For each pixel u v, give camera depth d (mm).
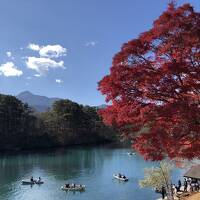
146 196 80062
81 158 156750
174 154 17547
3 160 149250
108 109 18734
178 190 74062
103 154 172750
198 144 16844
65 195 83625
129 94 17375
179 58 16672
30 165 133375
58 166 131250
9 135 199125
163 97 17172
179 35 16141
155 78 16656
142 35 17312
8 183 98062
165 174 70688
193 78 16531
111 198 79438
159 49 16797
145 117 16938
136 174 110750
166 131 17266
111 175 109688
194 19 16453
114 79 17250
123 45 17406
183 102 16234
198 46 16125
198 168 77125
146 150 17922
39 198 81000
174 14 16656
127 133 18766
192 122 16547
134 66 17375
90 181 100438
